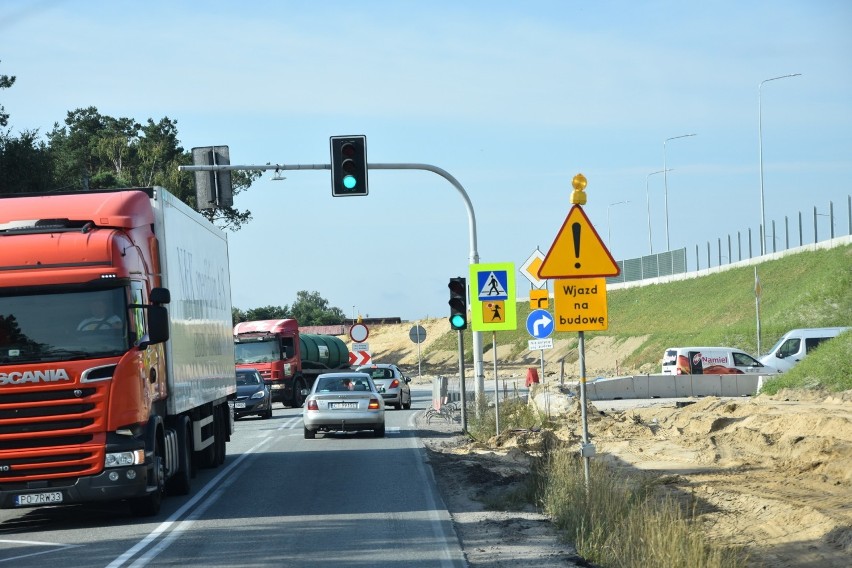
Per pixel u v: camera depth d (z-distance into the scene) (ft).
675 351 151.74
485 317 88.17
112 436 49.08
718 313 232.94
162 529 47.80
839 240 217.56
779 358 149.69
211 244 76.69
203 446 69.36
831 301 187.73
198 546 42.83
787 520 45.32
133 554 41.32
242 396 135.03
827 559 38.99
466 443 89.10
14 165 179.93
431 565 37.76
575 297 47.73
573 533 42.93
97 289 49.52
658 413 110.01
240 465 76.84
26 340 48.75
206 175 91.04
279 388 166.81
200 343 68.23
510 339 340.59
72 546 44.14
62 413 48.62
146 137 301.84
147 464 49.88
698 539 36.52
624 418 103.24
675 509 44.39
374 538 43.68
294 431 111.75
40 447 48.52
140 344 50.65
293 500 56.54
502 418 97.35
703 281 269.23
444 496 57.11
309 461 78.13
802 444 68.39
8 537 47.96
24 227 50.78
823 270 206.59
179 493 60.90
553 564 38.06
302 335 208.54
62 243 49.62
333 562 38.70
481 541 43.19
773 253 245.04
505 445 85.71
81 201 53.47
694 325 238.27
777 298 213.87
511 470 67.05
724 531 45.83
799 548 41.11
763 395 121.08
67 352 48.75
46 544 45.11
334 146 87.30
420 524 47.16
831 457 63.26
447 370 302.25
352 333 150.20
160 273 57.26
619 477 53.72
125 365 49.21
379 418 97.81
